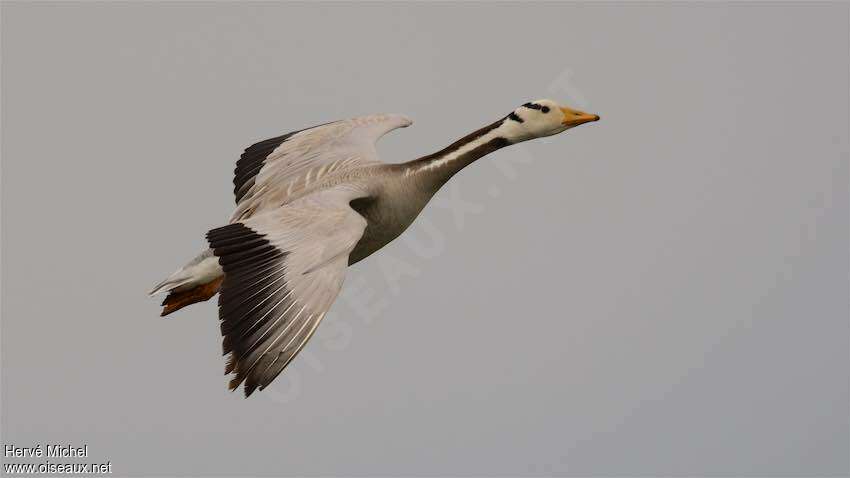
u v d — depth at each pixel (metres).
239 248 12.75
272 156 15.92
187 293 14.60
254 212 15.06
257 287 12.45
